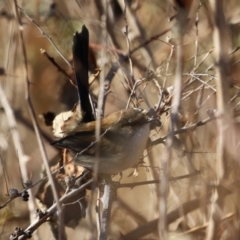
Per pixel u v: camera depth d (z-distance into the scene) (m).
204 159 7.45
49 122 9.55
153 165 8.77
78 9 10.66
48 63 11.80
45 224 10.01
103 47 8.41
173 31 7.25
